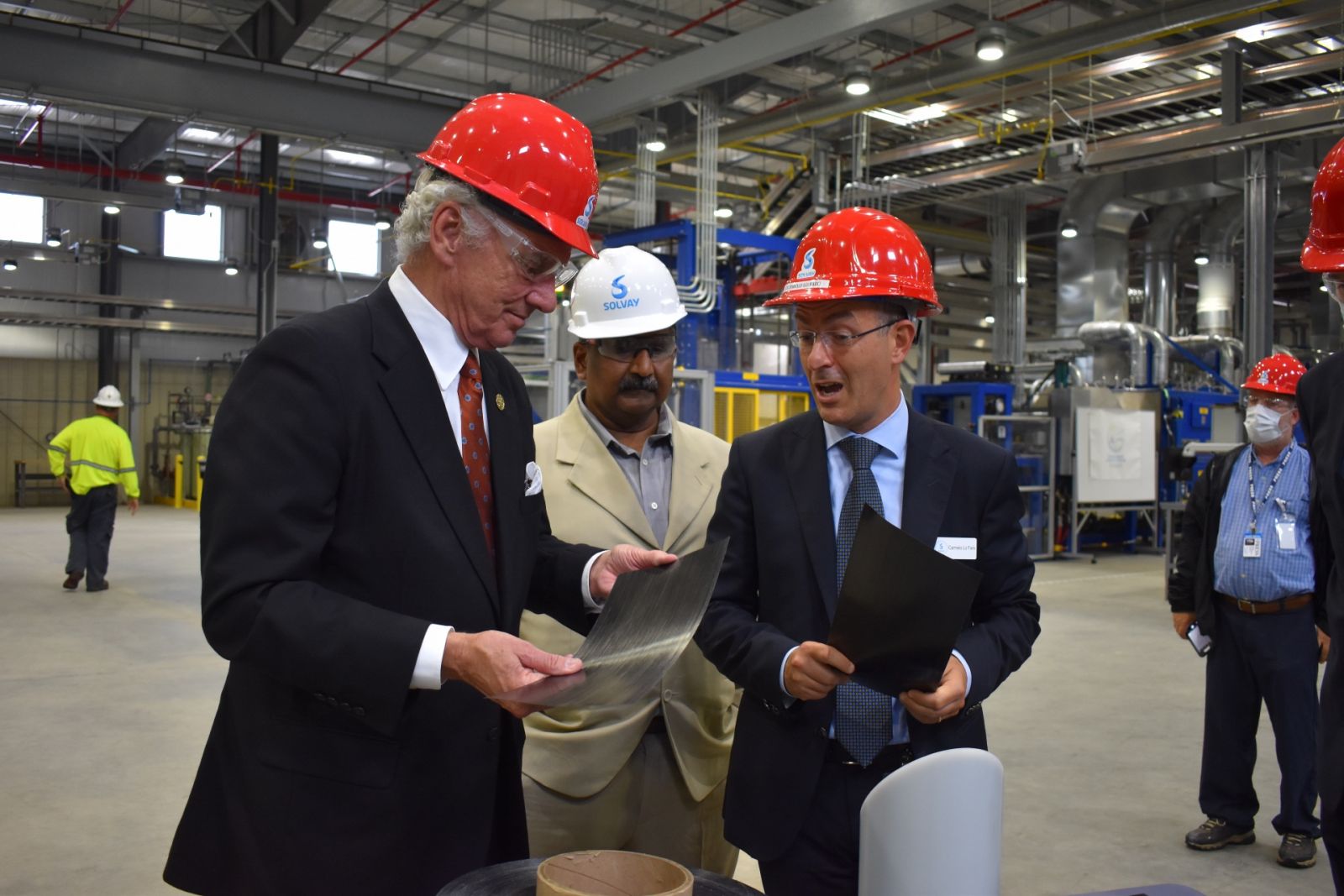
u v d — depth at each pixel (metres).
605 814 1.84
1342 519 1.57
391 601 1.16
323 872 1.13
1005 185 10.63
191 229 17.88
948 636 1.13
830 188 11.70
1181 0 7.13
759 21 10.19
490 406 1.31
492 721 1.23
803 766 1.45
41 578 8.46
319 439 1.11
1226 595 3.18
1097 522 11.26
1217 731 3.21
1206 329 12.48
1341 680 1.58
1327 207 1.57
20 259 16.25
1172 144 8.76
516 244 1.15
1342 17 7.38
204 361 18.81
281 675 1.07
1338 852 1.62
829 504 1.53
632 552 1.36
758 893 0.97
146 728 4.27
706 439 2.16
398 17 10.38
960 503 1.50
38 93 7.53
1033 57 7.94
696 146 10.54
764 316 16.69
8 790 3.53
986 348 19.16
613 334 1.95
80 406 17.86
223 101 8.08
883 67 10.45
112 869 2.91
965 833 0.99
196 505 16.88
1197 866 3.08
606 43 10.80
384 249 17.81
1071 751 4.14
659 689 1.84
